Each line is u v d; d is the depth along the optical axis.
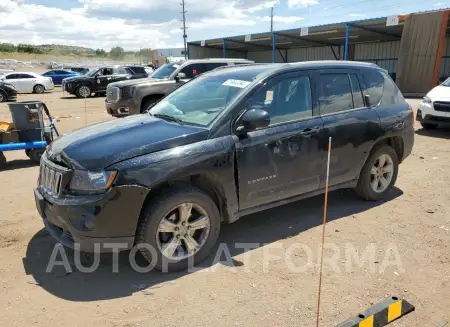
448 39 28.81
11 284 3.44
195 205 3.59
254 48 41.44
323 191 4.60
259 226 4.56
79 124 12.66
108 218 3.24
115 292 3.32
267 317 2.98
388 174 5.32
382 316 2.68
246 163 3.86
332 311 3.03
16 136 7.26
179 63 12.39
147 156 3.38
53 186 3.47
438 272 3.57
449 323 2.90
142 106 11.14
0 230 4.50
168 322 2.94
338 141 4.54
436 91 10.03
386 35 30.14
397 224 4.57
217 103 4.08
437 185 5.95
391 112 5.12
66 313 3.05
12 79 27.53
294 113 4.28
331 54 38.41
